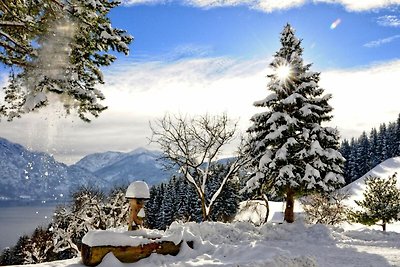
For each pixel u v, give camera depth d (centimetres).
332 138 2183
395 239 1888
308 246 1611
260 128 2316
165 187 6744
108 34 870
